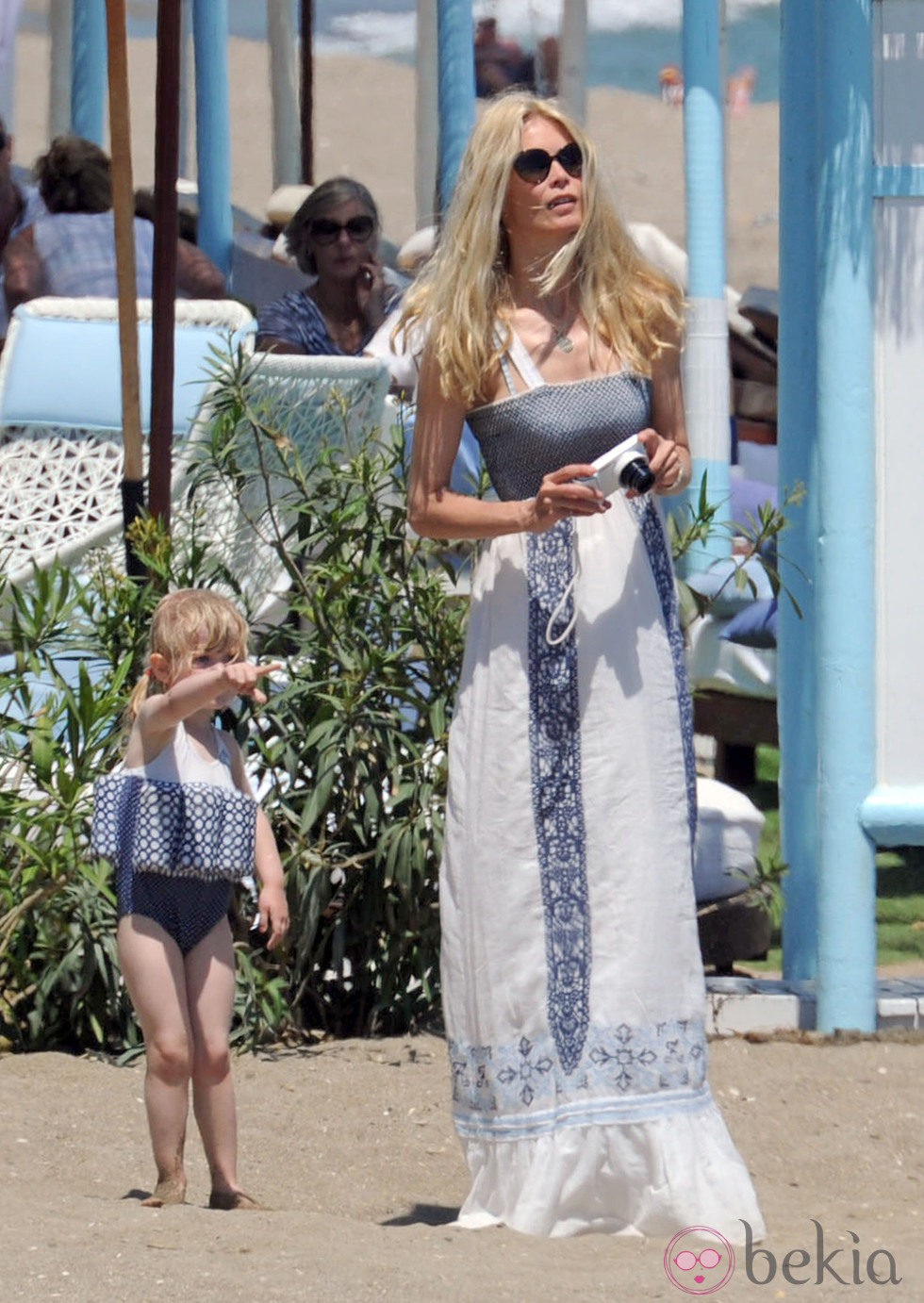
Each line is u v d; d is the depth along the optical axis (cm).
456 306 1505
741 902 2392
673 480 1498
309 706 2166
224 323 2698
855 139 2086
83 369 2672
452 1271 1311
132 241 2172
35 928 2044
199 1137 1825
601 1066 1473
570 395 1508
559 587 1502
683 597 2288
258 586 2459
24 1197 1525
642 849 1487
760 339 4825
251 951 2153
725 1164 1477
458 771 1528
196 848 1583
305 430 2553
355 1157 1781
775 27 6462
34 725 2103
